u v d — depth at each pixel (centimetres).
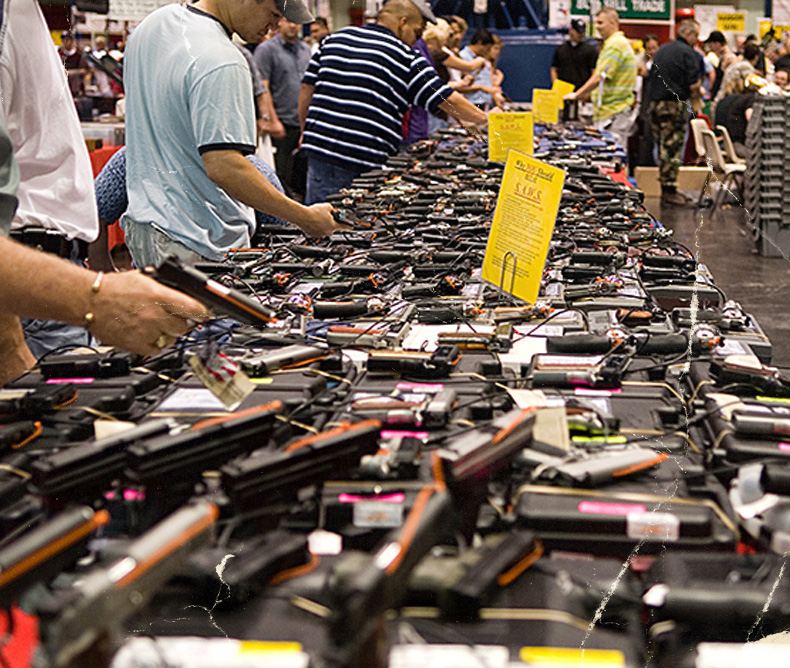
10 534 100
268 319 144
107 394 147
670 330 186
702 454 122
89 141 459
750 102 488
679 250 271
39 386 148
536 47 606
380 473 107
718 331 184
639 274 249
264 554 88
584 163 457
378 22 440
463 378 159
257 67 520
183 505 102
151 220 247
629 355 165
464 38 705
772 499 102
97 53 443
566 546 97
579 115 672
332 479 106
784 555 92
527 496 103
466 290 233
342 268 247
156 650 77
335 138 434
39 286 133
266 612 83
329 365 163
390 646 79
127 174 254
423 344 180
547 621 83
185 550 77
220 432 112
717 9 744
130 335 137
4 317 196
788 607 82
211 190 253
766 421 121
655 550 96
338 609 71
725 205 432
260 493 98
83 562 82
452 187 394
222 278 230
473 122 461
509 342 179
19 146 233
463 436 110
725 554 95
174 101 244
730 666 81
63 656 65
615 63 505
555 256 269
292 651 77
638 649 82
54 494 102
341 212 290
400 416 130
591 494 103
